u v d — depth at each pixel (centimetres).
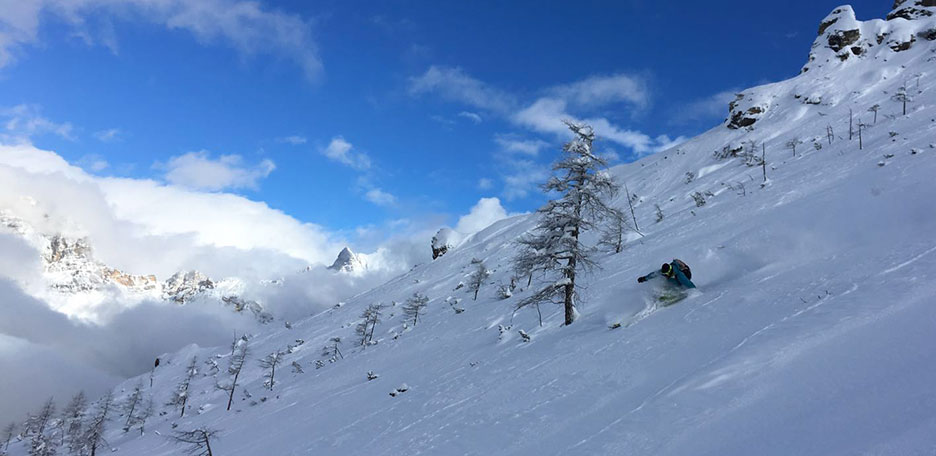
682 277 1573
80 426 6981
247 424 3281
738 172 7012
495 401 1277
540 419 965
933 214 1431
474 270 8325
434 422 1342
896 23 9800
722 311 1173
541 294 2283
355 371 4050
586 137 2283
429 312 5959
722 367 741
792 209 2850
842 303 845
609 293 2622
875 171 3275
